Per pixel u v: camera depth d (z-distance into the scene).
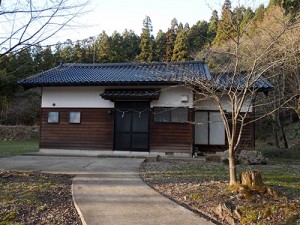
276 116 16.16
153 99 10.62
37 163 8.71
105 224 3.60
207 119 11.35
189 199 4.75
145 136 11.01
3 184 5.62
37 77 11.91
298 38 7.52
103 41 26.84
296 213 3.86
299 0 7.77
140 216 3.90
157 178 6.41
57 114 11.67
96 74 12.26
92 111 11.47
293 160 10.60
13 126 22.72
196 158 9.91
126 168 7.73
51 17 3.87
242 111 10.47
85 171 7.26
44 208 4.36
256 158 8.95
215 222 3.85
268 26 6.58
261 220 3.75
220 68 8.02
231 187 4.82
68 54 28.50
